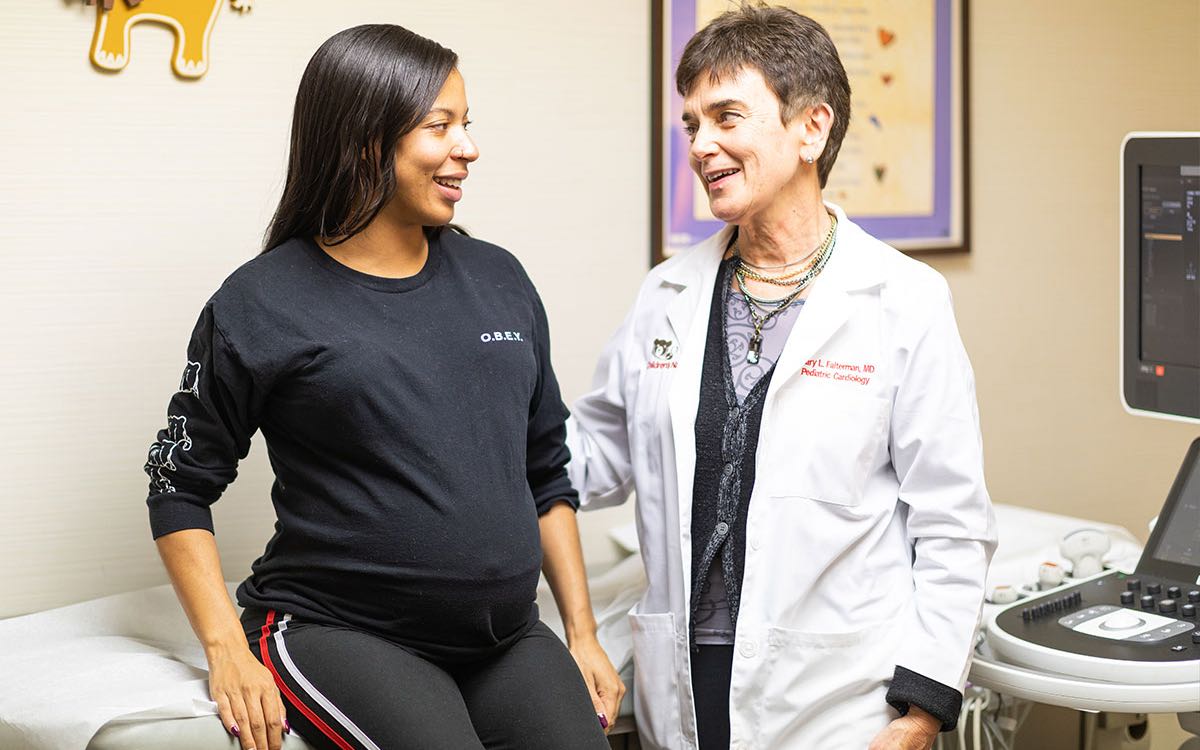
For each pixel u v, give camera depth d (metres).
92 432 2.12
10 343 2.05
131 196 2.10
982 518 1.71
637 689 1.84
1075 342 3.00
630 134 2.49
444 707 1.50
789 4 2.58
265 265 1.59
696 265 1.89
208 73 2.13
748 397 1.75
